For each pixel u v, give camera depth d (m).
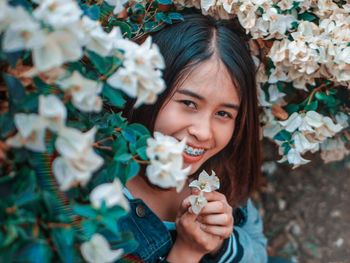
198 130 0.92
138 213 0.99
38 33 0.51
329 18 1.14
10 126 0.58
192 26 0.99
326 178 2.17
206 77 0.92
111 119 0.79
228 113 0.97
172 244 1.06
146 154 0.68
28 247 0.54
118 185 0.61
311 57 1.09
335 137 1.40
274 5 1.13
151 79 0.64
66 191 0.66
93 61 0.64
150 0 1.12
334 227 2.11
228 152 1.17
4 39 0.52
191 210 0.94
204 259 1.06
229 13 1.10
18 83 0.57
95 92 0.63
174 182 0.67
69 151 0.56
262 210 2.13
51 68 0.58
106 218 0.59
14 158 0.60
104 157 0.75
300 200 2.17
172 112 0.93
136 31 1.08
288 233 2.11
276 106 1.25
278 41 1.14
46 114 0.53
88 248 0.60
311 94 1.20
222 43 0.96
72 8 0.54
